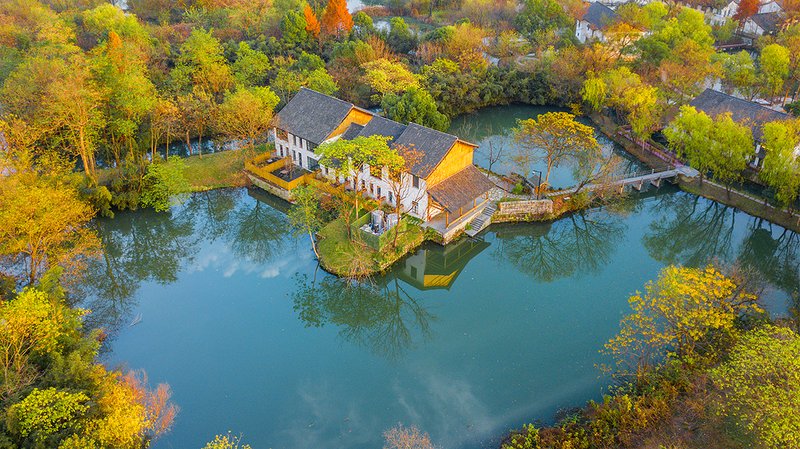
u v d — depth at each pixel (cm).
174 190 7681
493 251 7694
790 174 6988
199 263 7275
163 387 4981
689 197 8400
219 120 8631
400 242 6825
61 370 4209
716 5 16088
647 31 12794
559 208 7725
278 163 8400
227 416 4981
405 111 9094
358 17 13225
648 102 9094
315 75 10000
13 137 6806
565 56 11319
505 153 9462
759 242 7725
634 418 4388
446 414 4969
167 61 11019
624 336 5425
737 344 4562
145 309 6338
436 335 6000
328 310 6562
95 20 11775
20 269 6238
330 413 5016
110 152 8331
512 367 5475
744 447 3997
